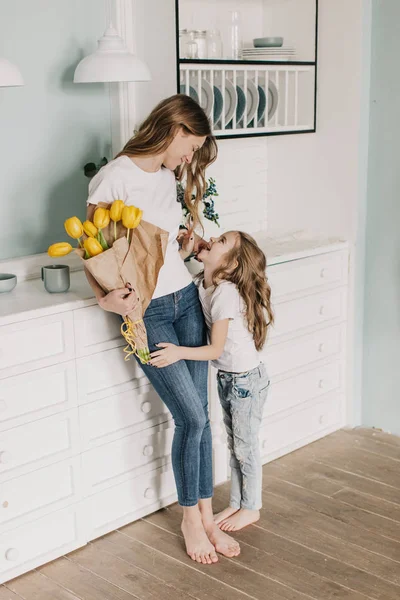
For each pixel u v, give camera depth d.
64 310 2.34
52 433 2.40
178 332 2.47
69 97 2.73
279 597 2.26
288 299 3.09
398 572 2.38
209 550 2.45
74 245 2.83
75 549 2.53
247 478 2.62
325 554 2.48
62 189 2.78
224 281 2.45
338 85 3.20
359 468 3.09
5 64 2.17
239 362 2.51
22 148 2.64
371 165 3.25
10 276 2.53
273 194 3.56
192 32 2.94
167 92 2.76
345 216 3.29
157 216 2.36
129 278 2.26
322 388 3.35
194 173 2.57
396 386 3.37
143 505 2.72
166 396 2.43
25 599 2.27
